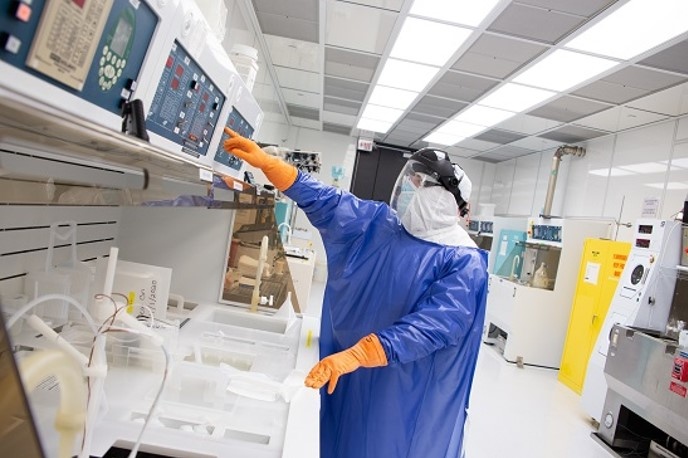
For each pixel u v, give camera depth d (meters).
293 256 4.62
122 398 1.03
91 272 1.26
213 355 1.48
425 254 1.50
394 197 1.70
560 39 3.30
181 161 0.66
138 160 0.52
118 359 1.15
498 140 6.91
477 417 3.52
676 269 3.56
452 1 3.04
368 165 9.26
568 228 5.14
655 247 3.64
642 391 3.08
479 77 4.35
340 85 5.62
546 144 6.54
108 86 0.70
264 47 4.67
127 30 0.69
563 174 6.39
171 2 0.78
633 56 3.34
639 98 4.11
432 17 3.31
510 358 5.16
